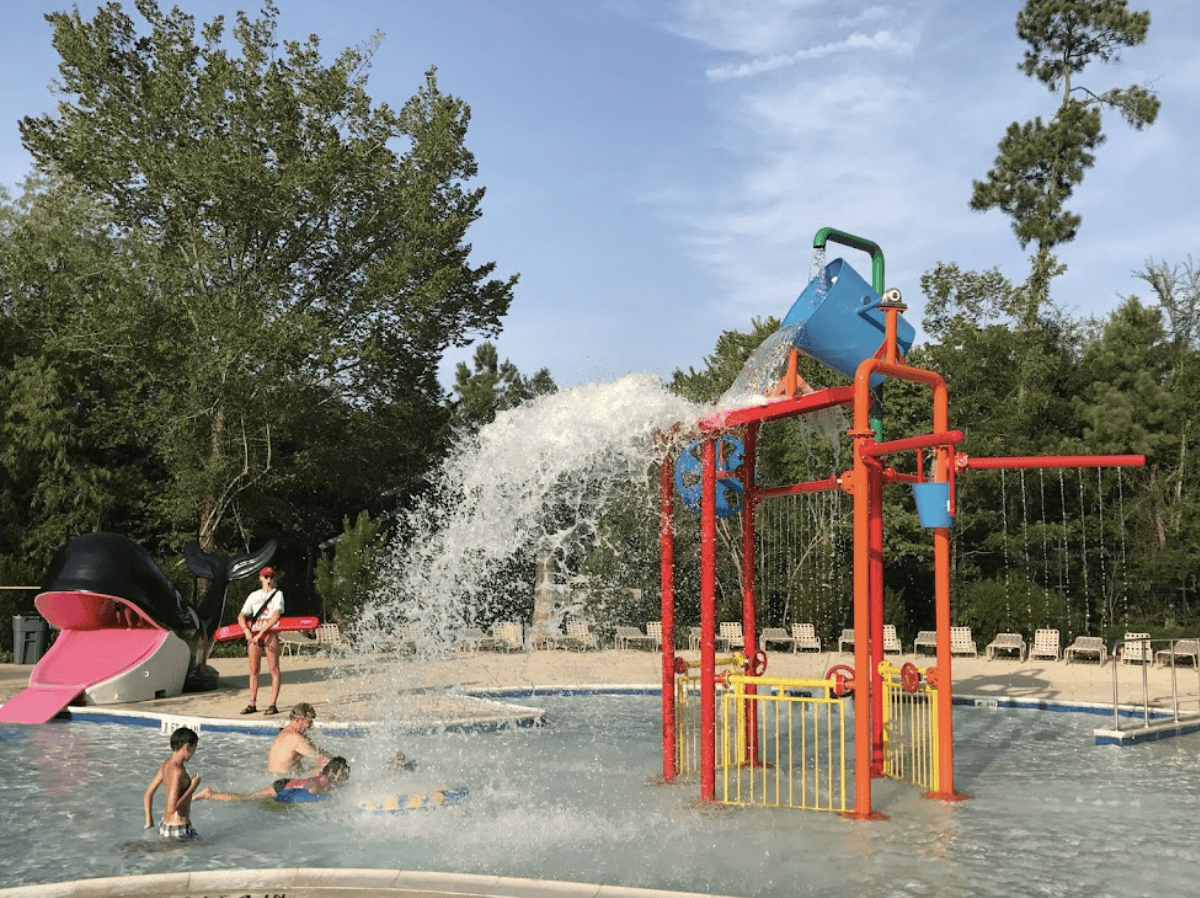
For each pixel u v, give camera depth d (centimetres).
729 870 716
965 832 824
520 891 622
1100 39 3903
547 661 2373
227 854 763
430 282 2738
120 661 1547
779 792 951
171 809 804
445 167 2927
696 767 1105
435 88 2980
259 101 2673
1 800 941
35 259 2962
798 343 997
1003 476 3125
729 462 1052
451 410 3262
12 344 3064
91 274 2789
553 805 916
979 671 2161
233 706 1489
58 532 2772
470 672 2119
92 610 1583
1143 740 1313
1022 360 3152
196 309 2605
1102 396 3394
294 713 1038
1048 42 3959
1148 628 2780
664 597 1021
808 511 2805
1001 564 3297
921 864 731
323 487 3506
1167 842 797
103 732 1338
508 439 1070
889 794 965
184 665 1620
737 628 2569
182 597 1678
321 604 3500
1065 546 3161
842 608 2725
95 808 908
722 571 2836
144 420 2784
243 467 2753
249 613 1422
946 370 3162
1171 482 3328
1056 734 1384
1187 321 3862
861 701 865
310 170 2570
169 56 2666
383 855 757
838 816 872
